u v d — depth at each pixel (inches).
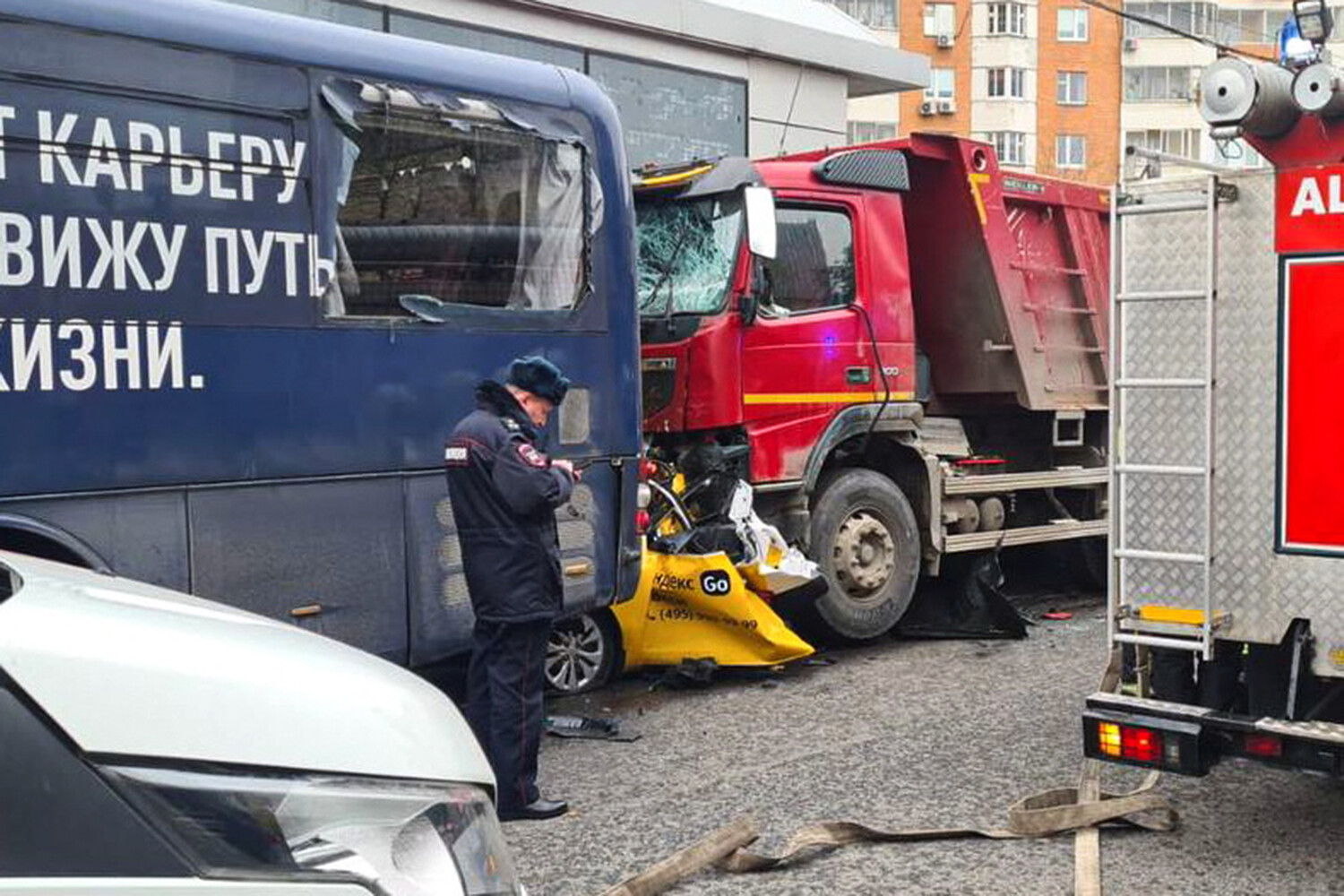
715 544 304.5
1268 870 184.5
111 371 192.7
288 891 73.5
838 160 339.0
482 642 215.0
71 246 188.9
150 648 77.4
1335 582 180.1
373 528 224.4
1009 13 2107.5
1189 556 190.2
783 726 268.1
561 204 254.5
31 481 184.7
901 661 328.5
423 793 82.2
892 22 2091.5
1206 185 186.9
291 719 78.6
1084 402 404.2
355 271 222.7
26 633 74.3
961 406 395.2
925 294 384.8
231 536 206.1
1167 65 2164.1
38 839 68.9
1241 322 185.9
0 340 181.8
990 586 366.3
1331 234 177.6
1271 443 183.9
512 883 89.0
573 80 260.2
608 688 304.5
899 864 189.3
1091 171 2177.7
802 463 326.0
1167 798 216.5
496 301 243.6
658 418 320.2
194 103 202.5
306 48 217.5
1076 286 405.1
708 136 589.3
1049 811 199.9
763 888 181.2
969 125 2119.8
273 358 211.3
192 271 201.8
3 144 182.7
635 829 208.2
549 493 208.7
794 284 329.4
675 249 327.9
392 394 226.8
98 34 192.2
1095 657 330.6
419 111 231.8
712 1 578.6
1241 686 194.1
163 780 72.5
